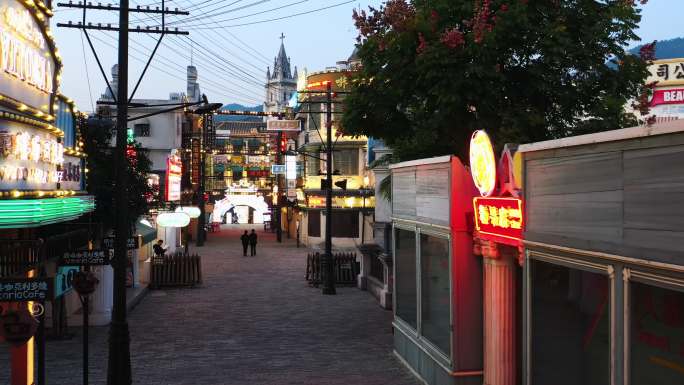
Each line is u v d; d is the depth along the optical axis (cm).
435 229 1304
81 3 1395
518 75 1563
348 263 3200
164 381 1436
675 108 2333
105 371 1513
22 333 903
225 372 1518
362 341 1884
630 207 651
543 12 1525
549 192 831
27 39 1219
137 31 1392
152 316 2297
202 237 5747
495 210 1028
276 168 6172
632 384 659
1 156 1080
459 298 1195
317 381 1434
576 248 755
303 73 6247
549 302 841
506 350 1094
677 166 579
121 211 1355
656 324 621
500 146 1494
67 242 1479
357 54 1664
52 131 1388
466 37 1498
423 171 1387
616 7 1504
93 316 2092
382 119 1745
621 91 1581
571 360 784
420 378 1430
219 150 11006
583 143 734
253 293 2883
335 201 5059
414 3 1656
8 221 1065
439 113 1565
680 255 575
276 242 6250
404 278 1589
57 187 1438
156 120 5275
